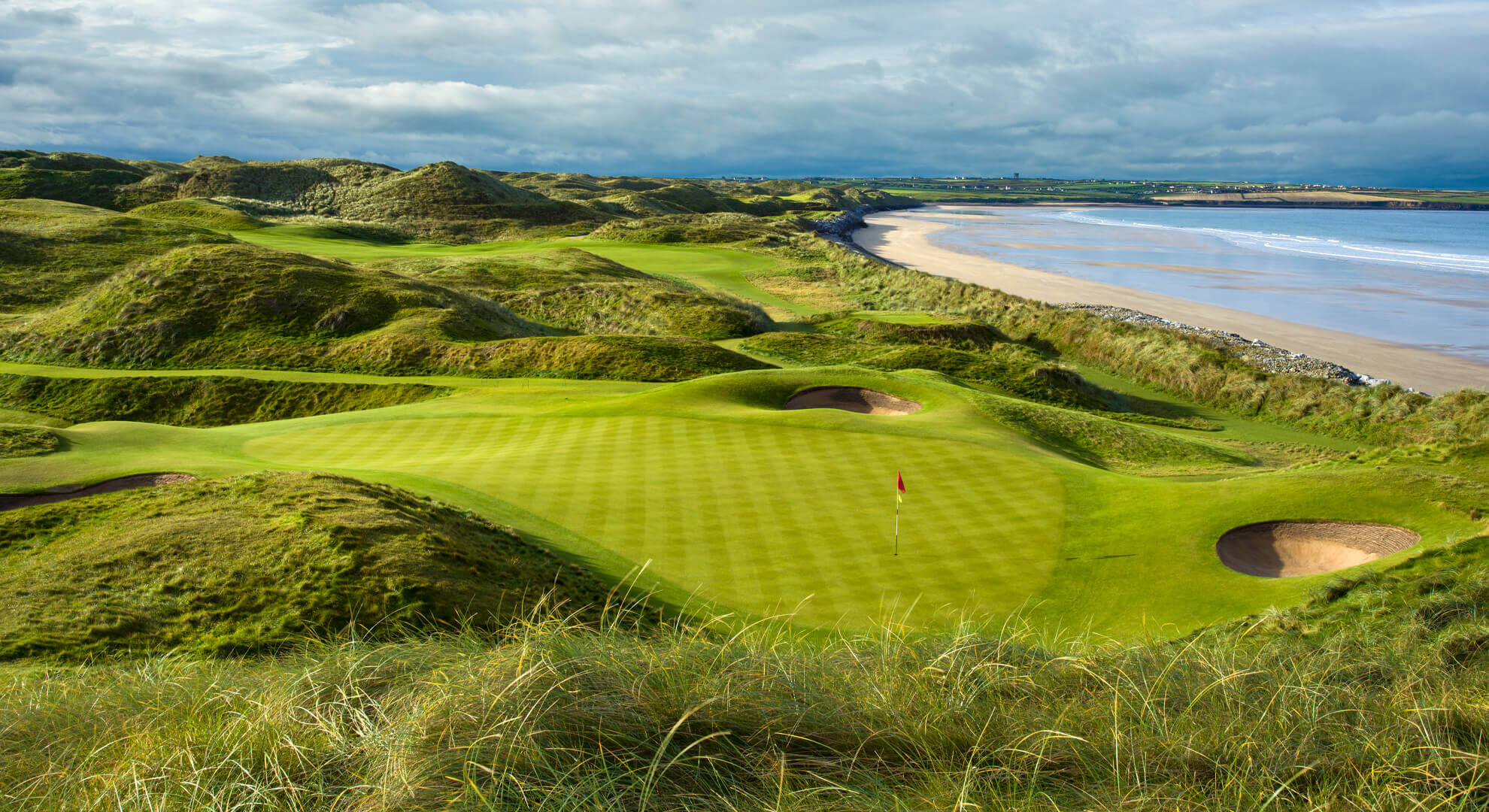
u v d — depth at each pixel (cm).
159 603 1337
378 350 4709
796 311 6919
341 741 516
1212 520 1731
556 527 1783
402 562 1454
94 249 6481
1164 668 643
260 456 2436
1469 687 646
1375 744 521
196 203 10262
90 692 681
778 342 5484
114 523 1653
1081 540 1692
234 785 470
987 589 1498
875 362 5100
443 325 5081
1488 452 1984
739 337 5784
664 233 11131
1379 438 3919
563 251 8300
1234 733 537
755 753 514
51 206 7606
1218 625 1344
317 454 2473
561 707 526
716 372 4597
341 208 12206
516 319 5906
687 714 482
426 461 2342
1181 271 9150
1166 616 1394
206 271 5328
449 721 506
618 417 2708
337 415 2989
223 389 4072
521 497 1959
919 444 2338
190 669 737
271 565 1439
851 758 519
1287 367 4881
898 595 1474
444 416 2883
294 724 535
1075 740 519
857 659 649
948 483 2028
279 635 1255
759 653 646
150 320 4800
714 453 2292
